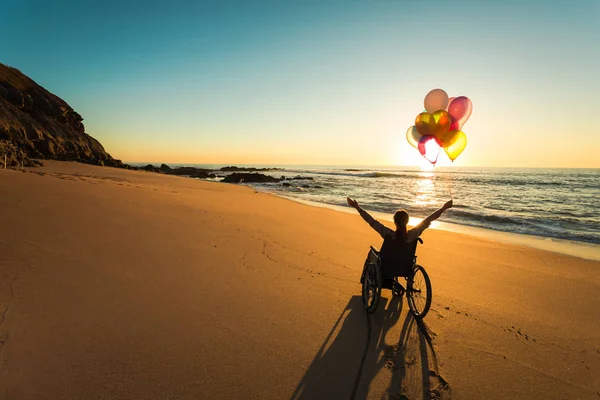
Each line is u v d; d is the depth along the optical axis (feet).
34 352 11.23
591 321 15.76
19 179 42.47
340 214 47.03
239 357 11.71
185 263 20.59
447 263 24.53
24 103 157.38
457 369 11.58
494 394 10.41
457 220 52.90
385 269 15.20
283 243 27.14
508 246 31.01
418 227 15.14
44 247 20.49
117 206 34.12
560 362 12.26
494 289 19.54
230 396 9.81
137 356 11.41
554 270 23.73
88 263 19.02
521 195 101.40
